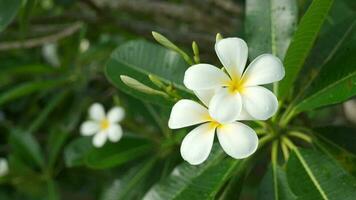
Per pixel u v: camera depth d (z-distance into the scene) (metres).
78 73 1.05
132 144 0.81
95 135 0.81
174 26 1.12
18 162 1.00
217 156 0.59
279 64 0.47
